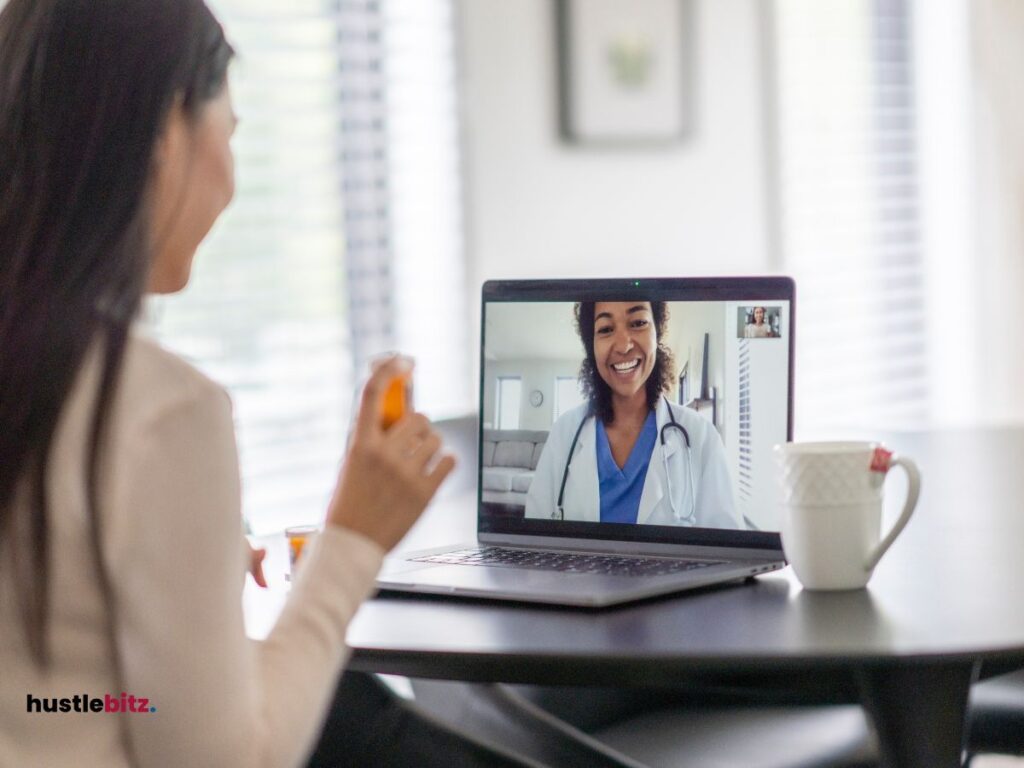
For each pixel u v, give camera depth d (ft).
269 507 9.78
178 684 2.65
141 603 2.65
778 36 12.50
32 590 2.66
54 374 2.65
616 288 4.46
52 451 2.64
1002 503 5.19
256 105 9.63
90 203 2.75
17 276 2.71
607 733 5.52
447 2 10.37
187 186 2.96
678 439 4.30
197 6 2.98
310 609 3.00
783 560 4.06
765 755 5.09
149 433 2.67
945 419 14.97
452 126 10.46
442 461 3.21
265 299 9.77
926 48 14.55
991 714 5.39
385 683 4.72
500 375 4.67
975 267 14.84
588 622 3.49
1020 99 14.76
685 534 4.23
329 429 10.14
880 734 3.23
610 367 4.46
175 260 3.11
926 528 4.73
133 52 2.83
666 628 3.38
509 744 4.96
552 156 10.97
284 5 9.71
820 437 7.48
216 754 2.66
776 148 12.50
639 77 11.37
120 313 2.73
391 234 10.33
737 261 12.28
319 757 4.61
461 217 10.51
